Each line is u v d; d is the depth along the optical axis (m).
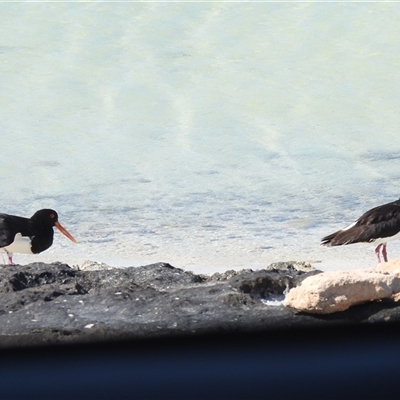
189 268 13.41
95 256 14.47
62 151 20.98
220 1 30.98
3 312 8.82
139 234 15.68
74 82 25.52
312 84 25.28
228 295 8.85
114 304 8.88
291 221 16.28
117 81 25.58
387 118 22.77
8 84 25.34
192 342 7.92
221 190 18.22
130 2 30.86
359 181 18.59
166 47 27.80
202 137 21.78
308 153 20.53
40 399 6.81
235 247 14.80
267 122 22.73
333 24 29.17
